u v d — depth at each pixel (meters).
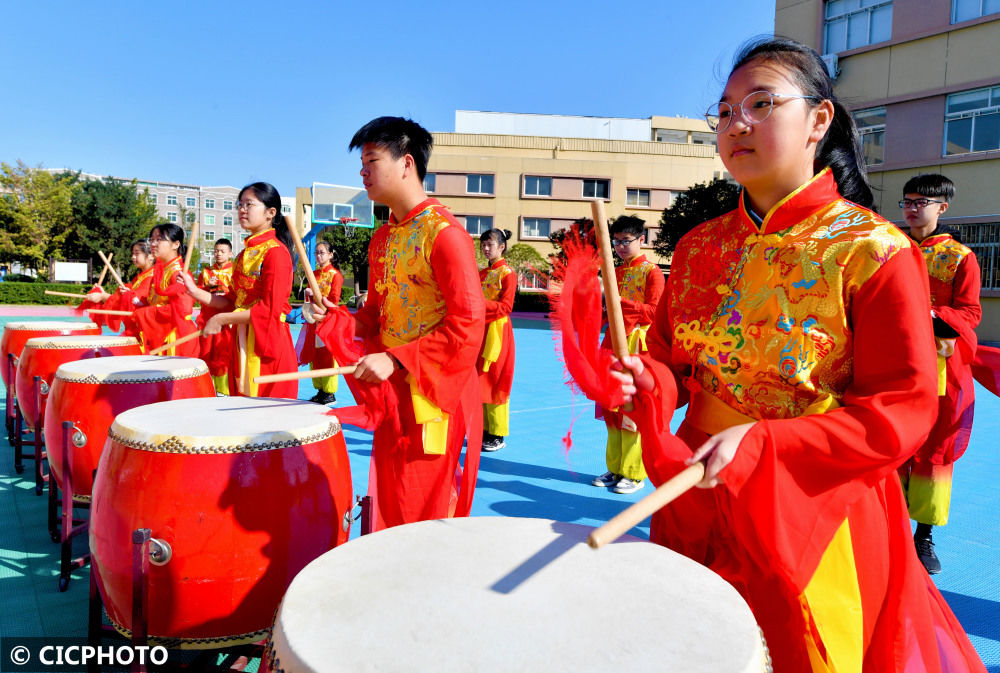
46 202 30.78
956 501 3.78
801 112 1.30
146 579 1.61
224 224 71.31
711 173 29.89
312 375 1.81
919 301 1.19
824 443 1.11
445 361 1.90
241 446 1.72
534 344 12.55
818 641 1.20
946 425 2.83
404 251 2.07
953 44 14.21
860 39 15.62
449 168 28.58
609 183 28.92
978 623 2.40
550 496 3.73
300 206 34.56
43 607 2.38
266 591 1.74
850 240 1.24
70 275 24.20
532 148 29.53
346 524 1.94
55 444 2.73
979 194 14.04
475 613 0.99
